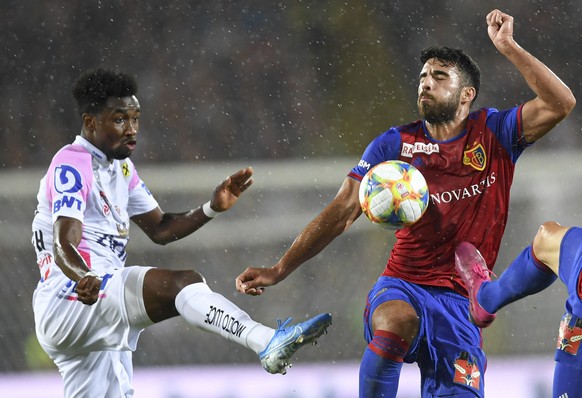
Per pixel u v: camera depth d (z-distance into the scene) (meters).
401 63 50.53
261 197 37.12
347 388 26.14
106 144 16.33
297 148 48.56
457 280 16.22
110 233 16.53
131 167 17.55
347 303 33.75
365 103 49.72
